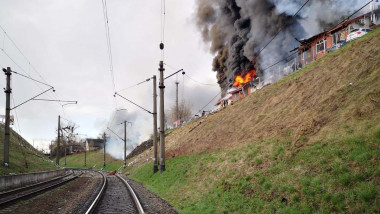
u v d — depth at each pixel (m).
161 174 26.55
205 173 18.09
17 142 49.81
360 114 10.58
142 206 13.39
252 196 11.16
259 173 12.29
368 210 6.60
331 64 17.78
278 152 12.81
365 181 7.43
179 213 12.83
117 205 14.27
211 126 30.33
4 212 12.30
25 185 23.56
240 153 16.31
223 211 11.27
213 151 21.98
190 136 34.50
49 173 32.97
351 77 13.91
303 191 8.90
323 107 13.55
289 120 15.72
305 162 10.46
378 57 13.20
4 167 27.31
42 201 15.62
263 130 17.45
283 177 10.56
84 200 16.03
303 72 21.83
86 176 40.91
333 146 10.02
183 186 18.80
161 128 28.06
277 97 21.31
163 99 28.77
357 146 8.95
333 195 7.78
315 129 12.24
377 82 11.56
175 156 30.12
